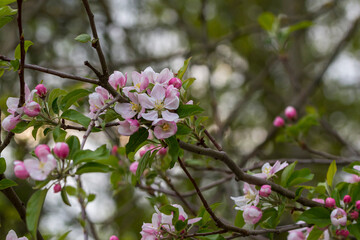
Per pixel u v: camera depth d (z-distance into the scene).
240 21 8.20
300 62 6.81
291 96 6.68
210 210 2.14
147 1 7.28
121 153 3.44
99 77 1.91
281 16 5.14
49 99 2.07
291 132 3.88
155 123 1.83
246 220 2.23
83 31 5.96
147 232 2.13
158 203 3.18
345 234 2.20
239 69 7.25
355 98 8.19
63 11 6.82
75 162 1.72
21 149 4.83
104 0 6.16
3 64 2.04
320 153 3.82
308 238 2.27
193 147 2.07
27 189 5.20
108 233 5.42
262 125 7.93
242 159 4.87
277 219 2.28
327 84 8.13
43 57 6.25
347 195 2.25
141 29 6.63
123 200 5.68
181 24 7.23
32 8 6.24
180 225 2.08
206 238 2.10
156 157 3.24
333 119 8.08
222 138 4.46
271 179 2.38
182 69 2.26
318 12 6.14
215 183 3.62
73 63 6.04
